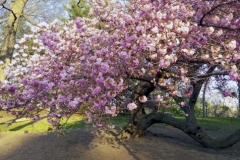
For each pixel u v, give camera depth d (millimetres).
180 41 4246
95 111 4637
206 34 4324
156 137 8844
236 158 7230
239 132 7816
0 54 16984
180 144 8352
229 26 4699
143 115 8484
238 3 4965
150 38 3902
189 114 8719
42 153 7004
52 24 5078
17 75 5484
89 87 4559
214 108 26938
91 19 5980
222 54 4047
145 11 4234
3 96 5262
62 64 5195
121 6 5562
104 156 6695
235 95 4262
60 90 4930
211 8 4672
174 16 4180
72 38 5207
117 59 4457
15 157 6930
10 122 5039
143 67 4609
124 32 4438
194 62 4871
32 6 16844
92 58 4629
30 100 4961
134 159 6535
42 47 5711
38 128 11586
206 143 8086
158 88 5414
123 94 5973
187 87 5020
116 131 8758
